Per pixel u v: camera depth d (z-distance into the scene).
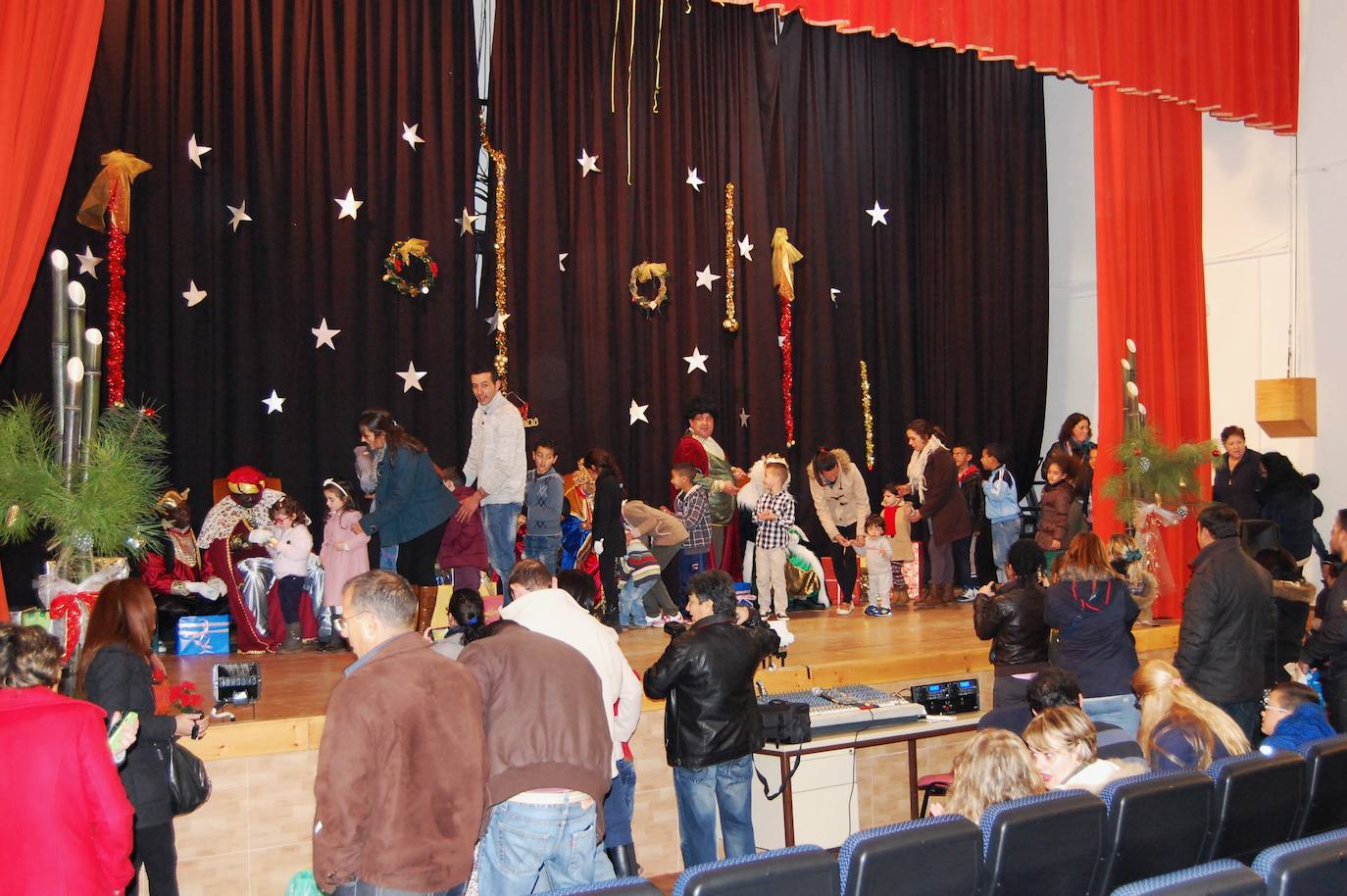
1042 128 13.00
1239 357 11.69
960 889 3.18
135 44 8.71
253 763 5.40
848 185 12.14
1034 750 4.25
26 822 3.22
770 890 2.82
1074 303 12.85
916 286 12.71
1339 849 3.10
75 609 5.43
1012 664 6.18
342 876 3.17
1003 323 12.71
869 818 6.95
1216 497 9.93
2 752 3.23
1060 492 9.08
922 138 12.64
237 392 9.03
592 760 3.77
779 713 5.77
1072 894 3.48
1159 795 3.66
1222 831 3.88
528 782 3.66
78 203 8.40
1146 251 10.02
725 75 11.51
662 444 11.02
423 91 9.95
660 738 6.46
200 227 8.98
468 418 10.04
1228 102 10.41
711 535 9.50
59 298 5.88
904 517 10.34
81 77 5.98
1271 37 10.75
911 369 12.53
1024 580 6.28
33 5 5.82
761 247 11.55
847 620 9.40
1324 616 6.31
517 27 10.38
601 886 2.64
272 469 9.16
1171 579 9.12
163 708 4.64
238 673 5.83
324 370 9.40
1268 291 11.47
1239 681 6.21
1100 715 5.98
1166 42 9.98
